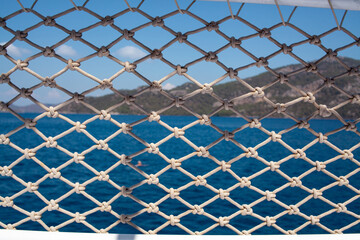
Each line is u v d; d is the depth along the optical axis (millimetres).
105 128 48594
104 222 5961
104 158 17234
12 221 5918
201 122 1572
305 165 14516
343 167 13492
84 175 11797
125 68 1495
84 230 5559
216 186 10117
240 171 13094
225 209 7082
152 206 1591
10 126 44438
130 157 1563
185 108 1560
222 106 1571
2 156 16406
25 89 1470
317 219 1689
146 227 5840
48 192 8312
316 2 1367
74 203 7152
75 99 1495
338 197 8250
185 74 1533
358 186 9609
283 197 8211
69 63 1473
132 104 1541
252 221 6363
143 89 1532
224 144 25703
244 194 8508
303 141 26516
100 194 8000
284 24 1511
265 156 18203
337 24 1520
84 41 1476
